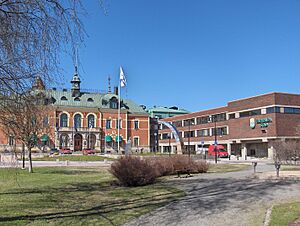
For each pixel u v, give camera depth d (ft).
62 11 31.07
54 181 69.82
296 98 220.64
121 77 186.50
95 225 30.30
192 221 31.14
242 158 218.38
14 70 29.76
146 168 62.39
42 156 207.10
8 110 31.81
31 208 38.75
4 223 31.17
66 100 291.38
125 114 303.89
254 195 43.01
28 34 29.94
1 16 28.78
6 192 53.11
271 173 69.31
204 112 293.84
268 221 28.99
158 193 48.32
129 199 44.21
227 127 262.47
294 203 36.37
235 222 30.25
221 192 46.68
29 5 29.78
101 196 47.52
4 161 44.47
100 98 305.53
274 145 153.48
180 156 86.58
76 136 284.20
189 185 56.54
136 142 306.76
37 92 34.45
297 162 140.46
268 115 217.97
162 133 360.69
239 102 246.47
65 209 38.01
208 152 229.45
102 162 163.12
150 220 31.94
